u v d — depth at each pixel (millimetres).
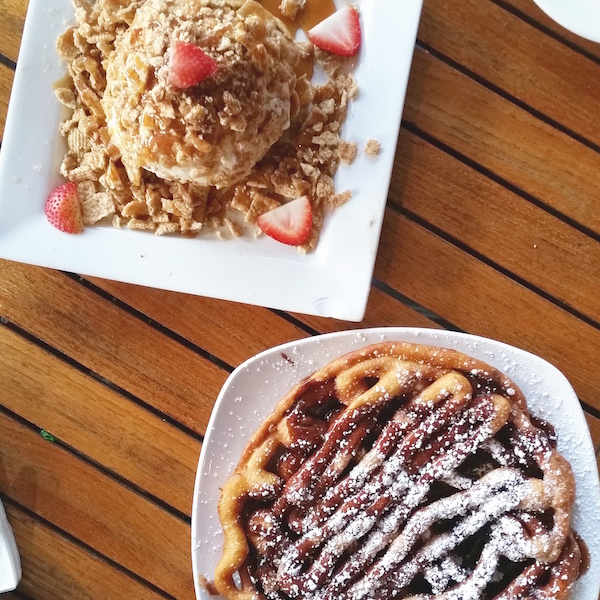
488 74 525
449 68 526
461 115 527
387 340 500
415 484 469
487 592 483
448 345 500
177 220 523
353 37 506
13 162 516
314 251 521
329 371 487
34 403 550
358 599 468
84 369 550
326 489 475
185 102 473
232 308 541
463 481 471
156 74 475
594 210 527
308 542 470
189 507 547
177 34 474
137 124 487
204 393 545
